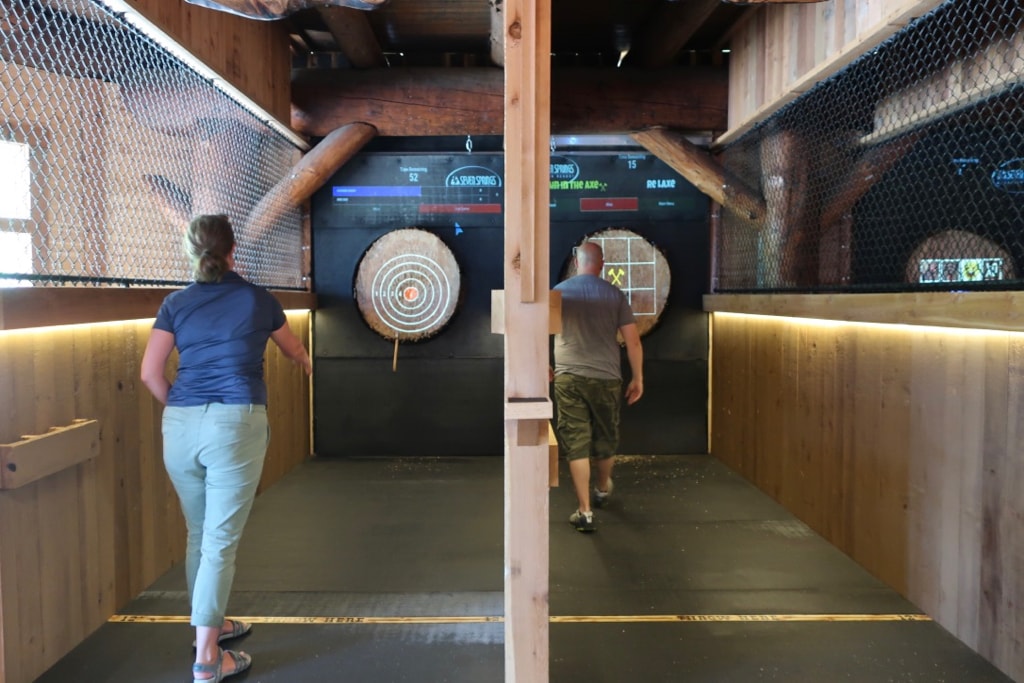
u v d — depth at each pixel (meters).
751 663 2.55
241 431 2.38
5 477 2.22
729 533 3.88
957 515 2.72
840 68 3.37
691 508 4.32
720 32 4.95
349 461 5.46
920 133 3.68
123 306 2.87
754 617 2.90
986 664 2.53
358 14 4.21
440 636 2.75
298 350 2.71
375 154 5.47
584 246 4.09
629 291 5.53
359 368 5.59
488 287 5.54
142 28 2.91
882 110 3.60
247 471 2.41
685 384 5.65
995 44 2.75
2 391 2.29
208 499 2.39
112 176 3.04
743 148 4.95
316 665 2.54
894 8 2.74
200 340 2.40
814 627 2.82
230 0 2.48
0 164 2.54
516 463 2.01
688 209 5.56
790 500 4.25
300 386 5.41
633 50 5.33
